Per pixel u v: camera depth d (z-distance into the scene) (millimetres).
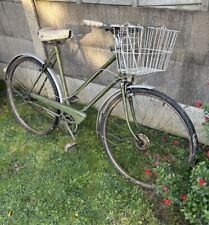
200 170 2396
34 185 3184
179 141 3383
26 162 3443
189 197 2391
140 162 3273
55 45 3131
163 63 2635
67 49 3686
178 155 2984
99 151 3443
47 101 3469
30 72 4145
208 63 2877
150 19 2941
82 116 3207
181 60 2996
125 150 3408
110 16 3162
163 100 2699
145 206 2877
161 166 2650
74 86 3949
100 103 3820
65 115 3389
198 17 2703
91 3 3172
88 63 3646
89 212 2893
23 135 3773
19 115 3871
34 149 3582
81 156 3414
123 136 3527
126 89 2803
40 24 3680
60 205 2971
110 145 3467
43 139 3688
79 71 3787
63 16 3465
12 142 3701
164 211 2818
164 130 3504
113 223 2793
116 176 3170
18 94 3811
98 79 3678
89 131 3689
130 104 2930
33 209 2971
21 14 3770
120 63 2645
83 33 3443
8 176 3305
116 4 3031
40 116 3988
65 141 3617
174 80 3150
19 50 4176
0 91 4484
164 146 3332
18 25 3908
